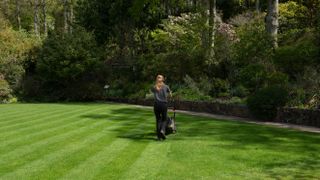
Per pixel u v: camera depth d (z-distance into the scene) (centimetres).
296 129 1309
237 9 3534
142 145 1037
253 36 1911
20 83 2994
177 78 2388
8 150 980
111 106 2202
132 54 3088
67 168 808
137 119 1573
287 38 2175
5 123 1480
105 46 3284
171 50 2519
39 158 895
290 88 1642
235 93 1952
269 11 2012
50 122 1494
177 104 2103
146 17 3064
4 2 5016
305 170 796
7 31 3347
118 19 3117
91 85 2817
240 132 1244
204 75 2278
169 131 1193
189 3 3231
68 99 2870
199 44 2320
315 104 1477
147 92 2409
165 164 838
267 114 1548
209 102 1906
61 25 5231
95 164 838
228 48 2261
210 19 2378
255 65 1819
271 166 824
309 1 2016
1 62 2995
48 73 2873
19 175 761
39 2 4947
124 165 829
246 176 755
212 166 823
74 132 1248
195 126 1384
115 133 1227
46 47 2873
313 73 1662
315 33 1903
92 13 3234
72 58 2805
